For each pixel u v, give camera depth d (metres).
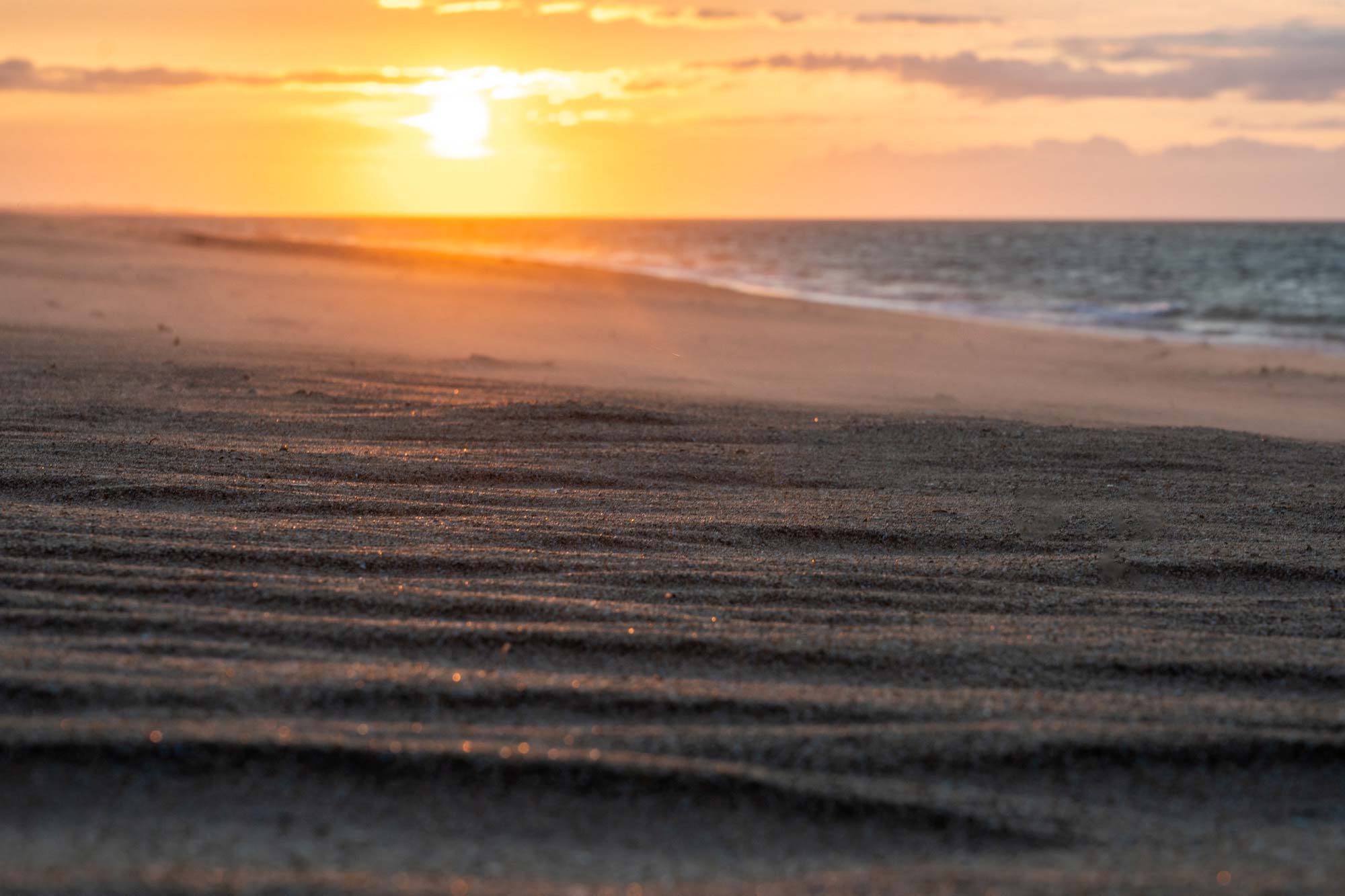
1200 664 3.69
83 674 3.12
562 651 3.64
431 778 2.72
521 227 158.38
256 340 14.64
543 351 15.65
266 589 4.05
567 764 2.78
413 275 27.31
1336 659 3.78
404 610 3.95
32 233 33.00
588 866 2.45
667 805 2.69
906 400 11.91
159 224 99.00
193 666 3.26
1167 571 5.03
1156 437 8.94
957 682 3.54
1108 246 86.69
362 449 7.39
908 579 4.70
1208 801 2.83
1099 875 2.47
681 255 64.19
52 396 9.10
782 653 3.67
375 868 2.38
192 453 6.85
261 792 2.62
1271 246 85.81
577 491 6.50
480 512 5.77
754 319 21.81
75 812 2.49
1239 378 14.93
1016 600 4.50
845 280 43.47
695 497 6.41
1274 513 6.35
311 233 92.50
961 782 2.85
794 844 2.59
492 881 2.35
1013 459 7.95
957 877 2.45
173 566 4.34
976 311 29.34
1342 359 17.67
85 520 4.94
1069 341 19.69
